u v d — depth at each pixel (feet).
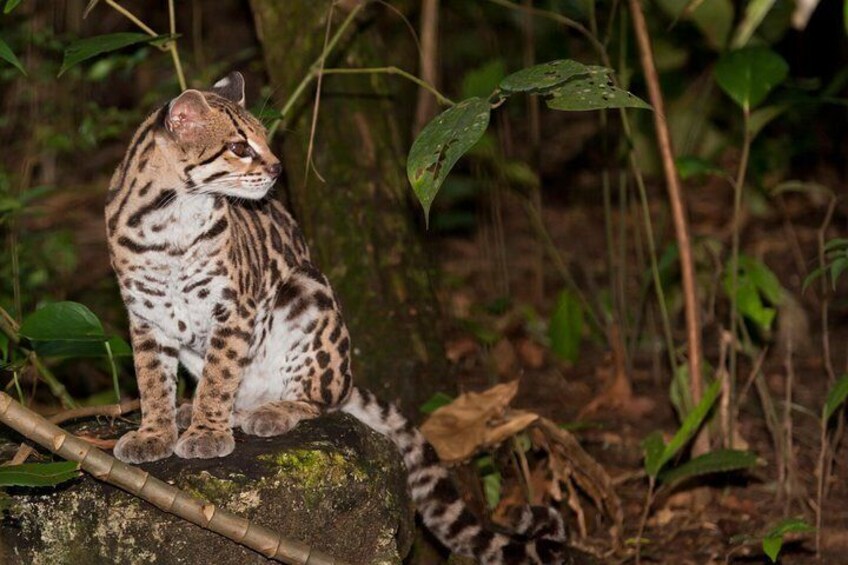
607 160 34.35
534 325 37.24
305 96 27.53
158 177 20.47
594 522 27.22
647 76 26.03
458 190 38.88
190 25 50.21
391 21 38.37
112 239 20.84
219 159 20.75
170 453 20.03
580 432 31.86
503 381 34.12
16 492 18.88
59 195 44.11
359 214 27.43
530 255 44.09
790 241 43.14
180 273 20.83
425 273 28.19
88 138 34.78
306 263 23.66
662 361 36.45
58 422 21.42
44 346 22.43
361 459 20.35
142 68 43.19
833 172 49.08
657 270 29.22
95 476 17.85
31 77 37.78
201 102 20.53
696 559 25.93
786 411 27.91
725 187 48.60
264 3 28.07
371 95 28.02
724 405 27.76
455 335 35.91
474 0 42.80
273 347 22.95
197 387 21.17
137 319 21.13
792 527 22.24
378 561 20.22
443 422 24.90
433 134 18.45
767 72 25.85
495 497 26.43
